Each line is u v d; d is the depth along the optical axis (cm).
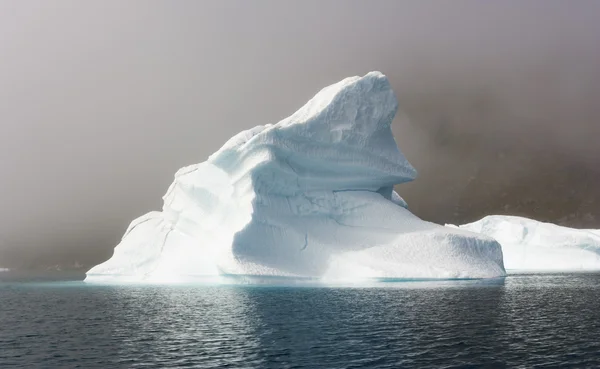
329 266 4200
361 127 4856
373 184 5112
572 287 4097
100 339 2017
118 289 4091
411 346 1827
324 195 4788
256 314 2552
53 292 4131
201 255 4472
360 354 1717
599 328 2152
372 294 3322
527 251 9512
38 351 1817
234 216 4422
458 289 3641
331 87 5134
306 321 2338
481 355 1700
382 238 4512
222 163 4681
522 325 2222
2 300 3534
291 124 4581
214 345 1872
